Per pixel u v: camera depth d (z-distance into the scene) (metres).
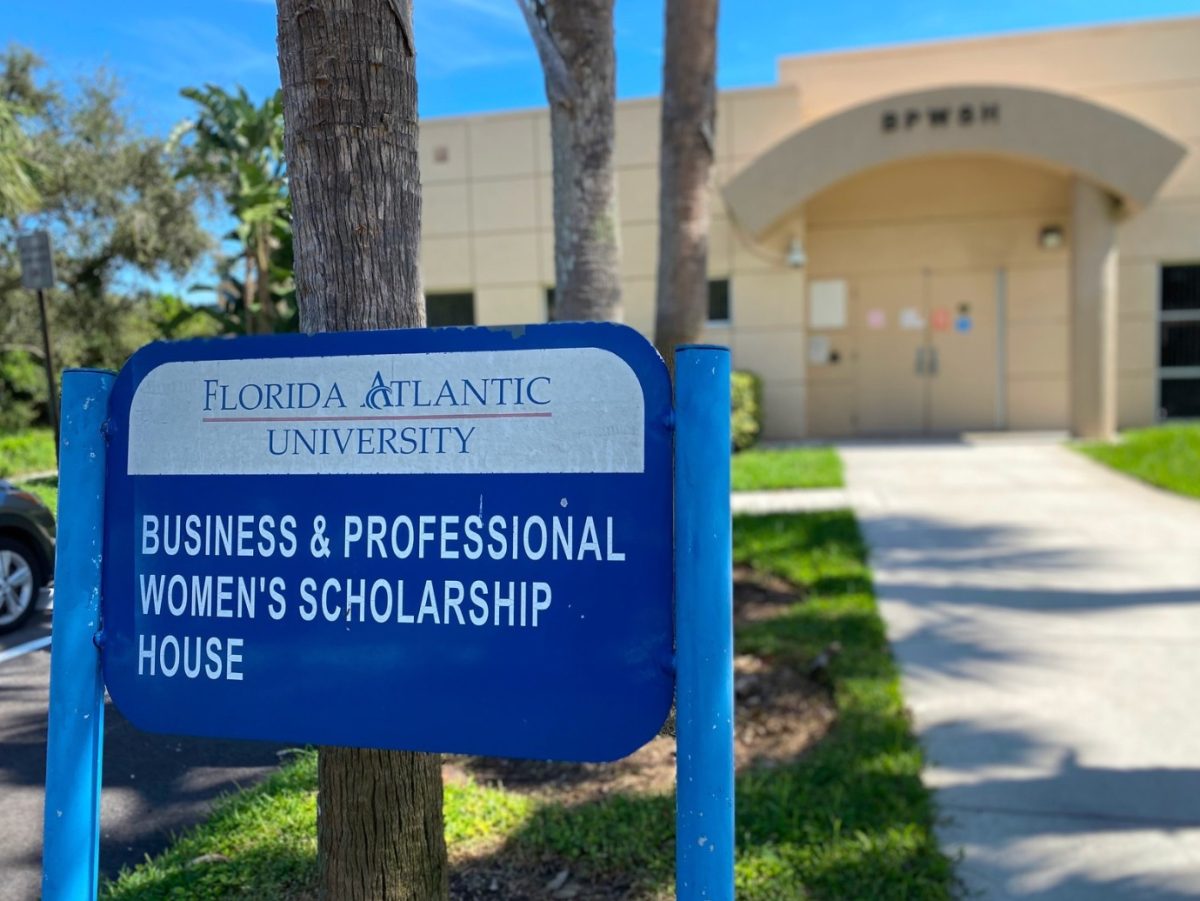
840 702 4.73
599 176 5.53
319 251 2.31
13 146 11.70
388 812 2.47
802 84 14.91
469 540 2.09
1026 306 15.17
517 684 2.06
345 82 2.27
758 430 14.21
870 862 3.32
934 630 5.95
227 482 2.21
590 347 2.04
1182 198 14.21
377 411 2.14
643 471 2.01
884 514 9.25
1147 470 10.61
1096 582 6.86
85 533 2.26
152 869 3.33
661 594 2.00
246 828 3.55
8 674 5.58
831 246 15.66
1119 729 4.48
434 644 2.10
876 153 13.35
